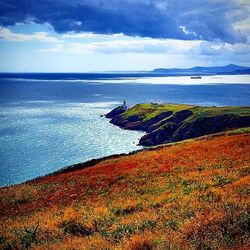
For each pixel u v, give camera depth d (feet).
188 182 86.48
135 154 162.91
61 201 98.17
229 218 40.04
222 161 106.52
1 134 401.70
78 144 353.92
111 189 99.19
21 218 81.87
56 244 44.62
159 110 491.72
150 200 73.61
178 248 33.22
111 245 40.06
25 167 265.54
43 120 518.37
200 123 389.60
